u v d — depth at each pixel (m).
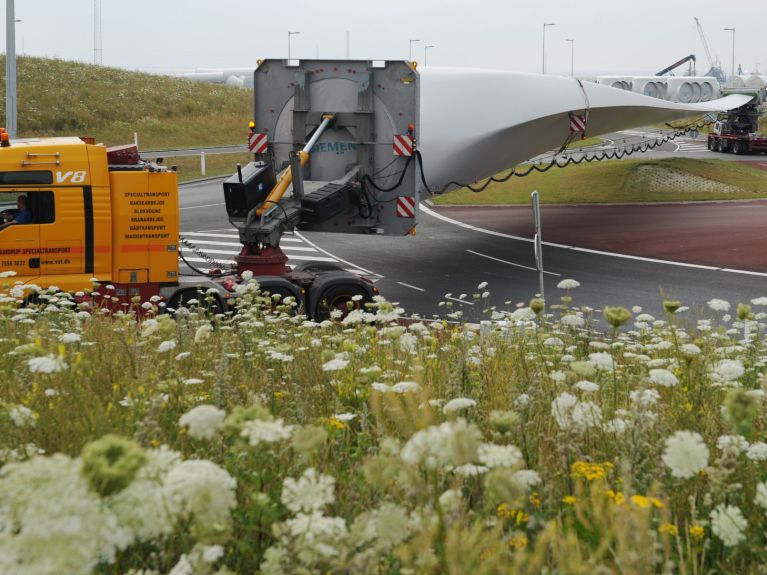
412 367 5.36
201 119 58.19
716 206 34.03
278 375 5.82
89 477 1.54
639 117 31.12
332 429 4.01
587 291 18.97
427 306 17.58
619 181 38.44
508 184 39.31
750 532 2.96
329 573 2.10
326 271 15.21
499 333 8.15
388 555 2.45
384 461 2.21
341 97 16.98
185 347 6.94
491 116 21.55
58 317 8.98
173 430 3.67
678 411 4.44
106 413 3.89
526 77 23.25
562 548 2.12
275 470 3.14
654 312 16.47
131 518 1.67
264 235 15.06
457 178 21.55
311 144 16.64
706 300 17.78
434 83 20.94
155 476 1.81
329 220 16.67
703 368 5.34
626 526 2.15
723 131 55.53
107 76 61.88
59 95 55.06
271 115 17.48
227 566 2.60
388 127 16.72
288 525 2.13
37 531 1.47
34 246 12.80
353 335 8.22
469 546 1.99
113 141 50.97
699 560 2.80
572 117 24.97
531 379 4.57
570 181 38.91
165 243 13.38
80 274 13.02
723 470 3.04
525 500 2.82
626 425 3.43
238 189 14.99
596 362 3.96
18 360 5.68
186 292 13.50
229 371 5.54
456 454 2.03
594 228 29.05
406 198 16.77
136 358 5.38
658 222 29.97
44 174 12.78
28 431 3.70
